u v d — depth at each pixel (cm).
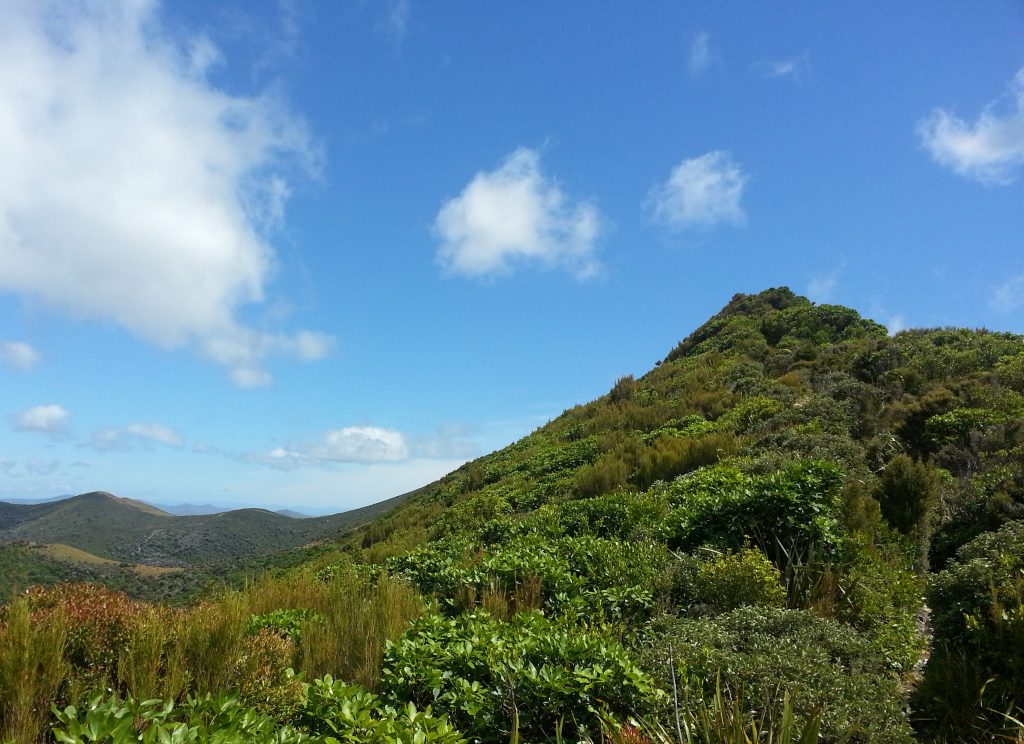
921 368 1673
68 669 344
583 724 370
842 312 2805
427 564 811
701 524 792
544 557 702
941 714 414
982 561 474
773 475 804
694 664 407
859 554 681
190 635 393
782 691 370
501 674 378
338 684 360
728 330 2992
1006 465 895
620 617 568
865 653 440
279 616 566
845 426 1316
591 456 1697
